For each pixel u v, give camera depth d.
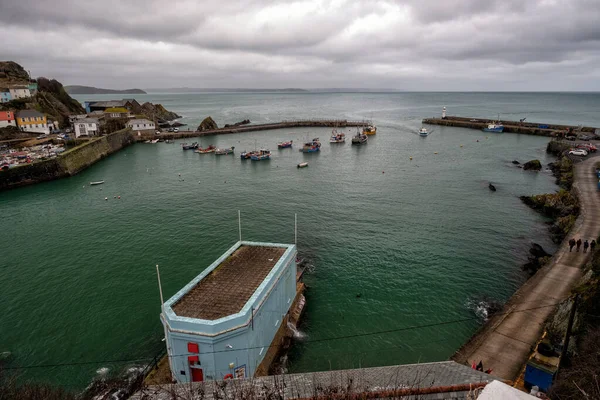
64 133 141.25
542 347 24.59
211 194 78.94
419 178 90.69
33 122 133.62
